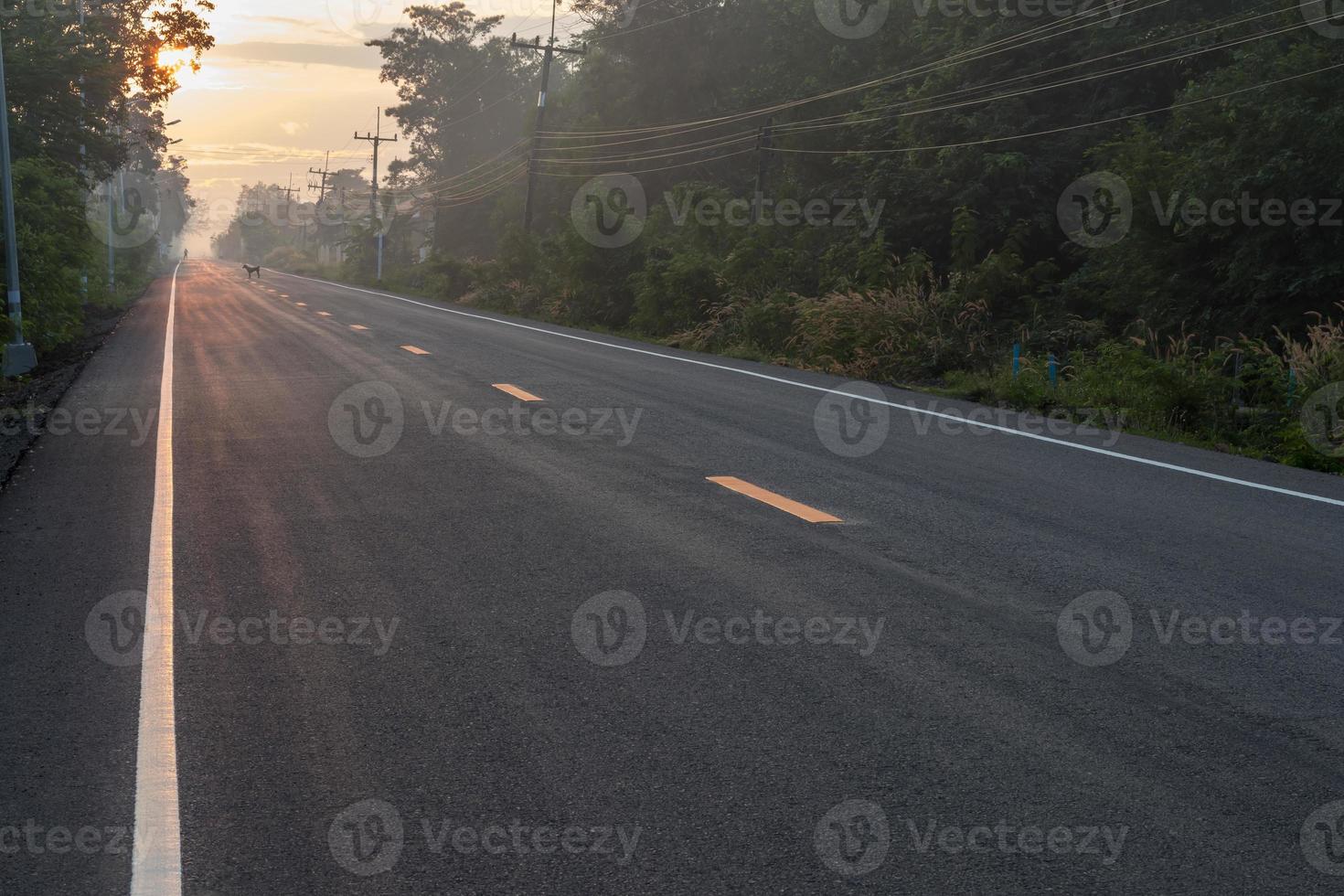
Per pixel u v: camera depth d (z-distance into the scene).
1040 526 7.62
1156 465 10.07
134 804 3.76
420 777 3.92
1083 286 26.34
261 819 3.64
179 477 9.52
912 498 8.52
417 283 76.88
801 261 31.72
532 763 4.01
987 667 4.90
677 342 26.69
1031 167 30.02
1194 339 21.88
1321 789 3.75
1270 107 20.05
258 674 4.94
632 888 3.20
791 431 11.88
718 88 56.03
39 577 6.61
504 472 9.57
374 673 4.93
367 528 7.65
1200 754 4.02
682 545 7.07
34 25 35.81
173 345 23.11
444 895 3.19
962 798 3.71
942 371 19.94
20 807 3.75
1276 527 7.66
